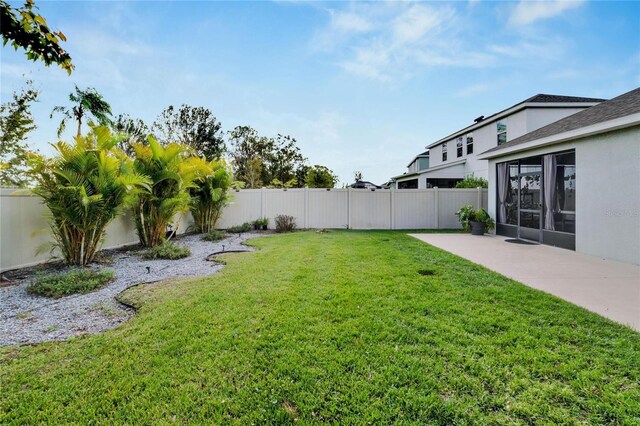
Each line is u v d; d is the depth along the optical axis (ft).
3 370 8.03
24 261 19.13
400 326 10.28
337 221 41.39
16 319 11.38
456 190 40.75
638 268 18.26
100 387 7.36
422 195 40.91
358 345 9.08
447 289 14.06
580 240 23.22
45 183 18.28
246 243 28.17
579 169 23.26
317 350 8.82
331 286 14.49
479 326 10.25
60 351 8.96
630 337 9.52
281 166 94.43
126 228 27.37
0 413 6.51
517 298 12.88
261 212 41.37
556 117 45.01
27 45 10.10
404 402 6.81
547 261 20.20
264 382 7.49
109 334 10.02
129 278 16.81
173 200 25.89
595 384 7.33
